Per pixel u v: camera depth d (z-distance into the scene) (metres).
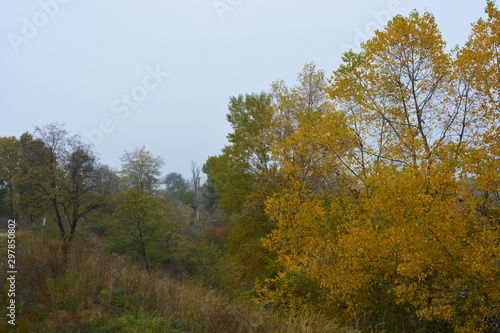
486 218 5.92
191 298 5.58
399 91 8.02
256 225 15.76
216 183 18.14
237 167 16.48
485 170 5.69
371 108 8.11
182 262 17.84
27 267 5.41
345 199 8.54
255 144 15.64
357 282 6.75
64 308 4.64
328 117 8.26
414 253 5.75
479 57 6.46
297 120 14.84
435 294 5.79
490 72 6.40
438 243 5.58
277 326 5.11
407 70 8.04
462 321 5.89
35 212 16.47
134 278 5.98
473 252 5.44
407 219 6.10
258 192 15.08
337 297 7.32
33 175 16.31
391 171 6.28
